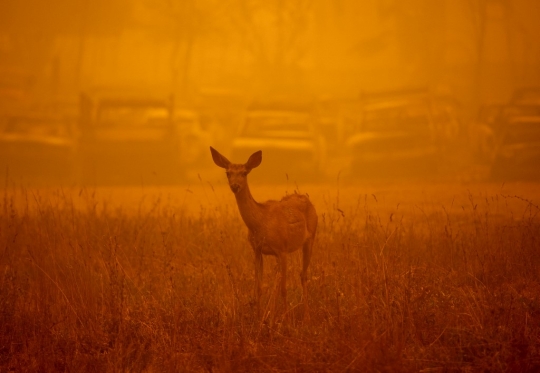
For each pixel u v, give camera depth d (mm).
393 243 35281
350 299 27797
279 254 28875
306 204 30938
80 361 24469
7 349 26219
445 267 33750
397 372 21703
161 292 31422
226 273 33094
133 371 24141
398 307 26094
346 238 38000
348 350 22906
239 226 43156
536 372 22281
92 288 30750
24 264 37125
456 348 23344
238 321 27078
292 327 26500
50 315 27656
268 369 22859
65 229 43188
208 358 24203
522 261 33438
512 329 24484
